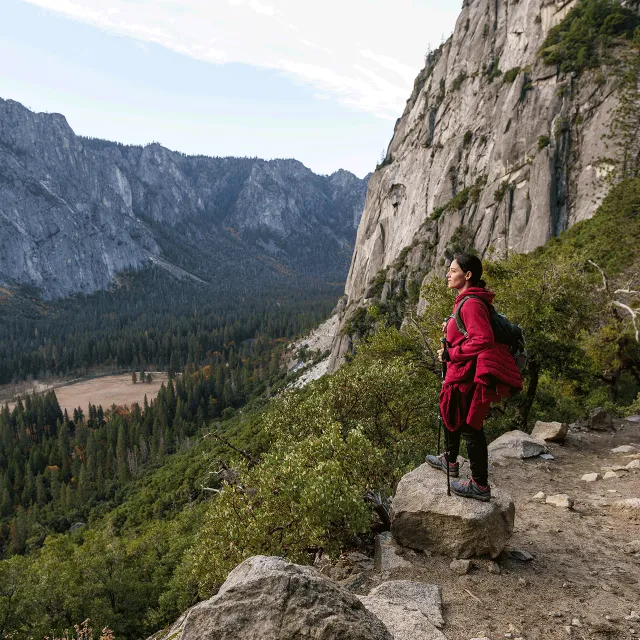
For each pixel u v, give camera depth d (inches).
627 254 1369.3
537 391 738.8
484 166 4077.3
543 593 164.6
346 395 448.1
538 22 3971.5
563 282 602.9
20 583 1168.2
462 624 147.3
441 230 4084.6
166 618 1092.5
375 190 6254.9
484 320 151.9
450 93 5019.7
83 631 378.6
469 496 188.4
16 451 4685.0
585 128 3149.6
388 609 150.6
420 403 447.2
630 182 1918.1
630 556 190.1
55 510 3695.9
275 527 239.9
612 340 859.4
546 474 314.3
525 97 3533.5
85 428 5265.8
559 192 3110.2
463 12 5211.6
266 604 103.7
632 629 141.1
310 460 275.1
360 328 4424.2
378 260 5698.8
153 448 4566.9
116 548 1325.0
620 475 294.8
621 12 3353.8
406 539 199.6
